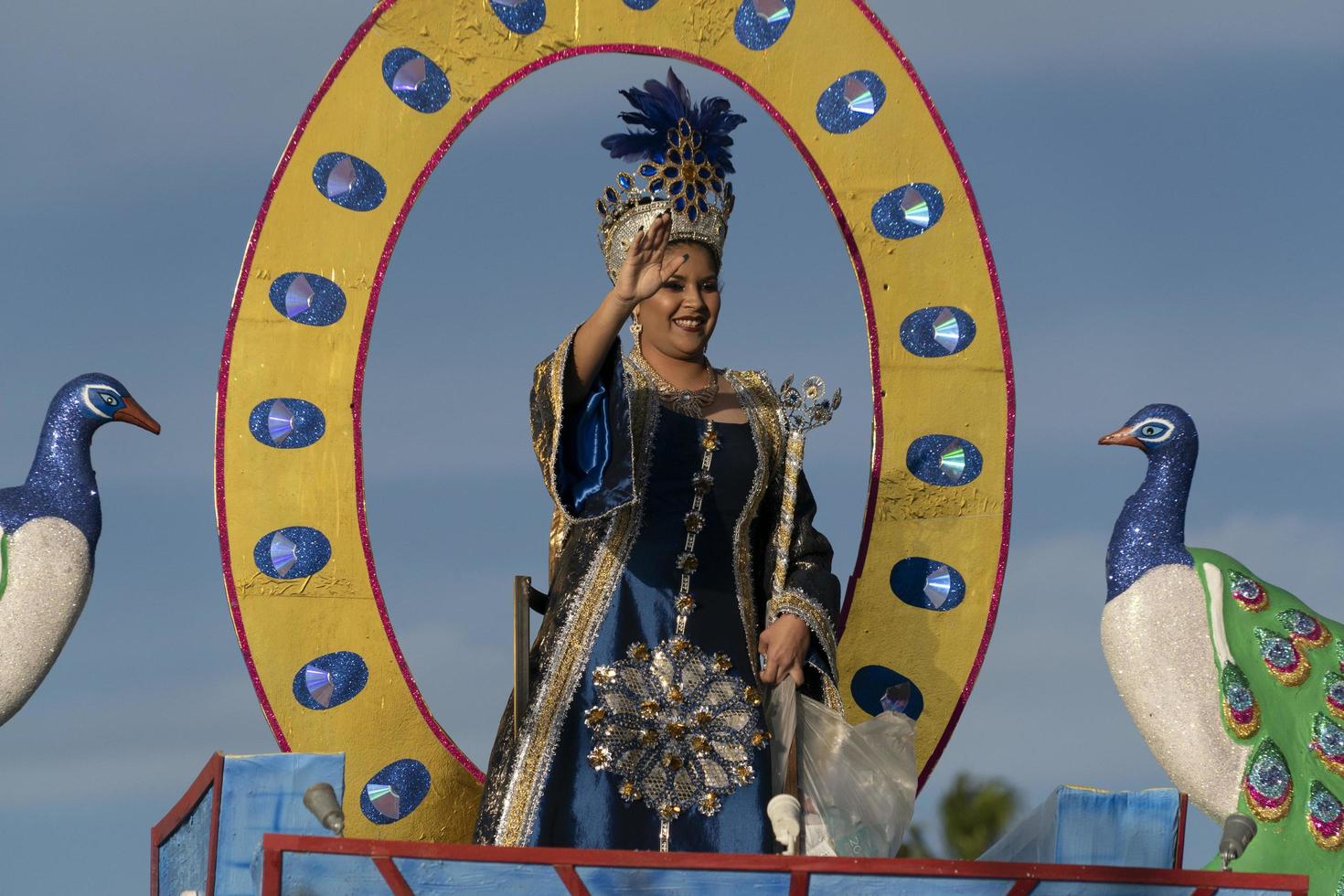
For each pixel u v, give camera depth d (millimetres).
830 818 17469
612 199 18875
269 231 19359
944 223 21016
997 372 20844
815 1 21094
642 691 17547
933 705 20172
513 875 14203
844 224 20828
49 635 17875
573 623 17797
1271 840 17609
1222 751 17875
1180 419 18797
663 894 14344
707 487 18312
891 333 20734
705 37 20734
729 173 19219
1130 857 17172
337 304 19391
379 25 19828
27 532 17953
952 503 20578
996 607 20453
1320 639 18188
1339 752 17766
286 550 19016
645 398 18453
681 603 17891
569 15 20359
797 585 18266
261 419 19125
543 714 17500
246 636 18859
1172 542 18562
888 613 20297
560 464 17531
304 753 16422
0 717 17875
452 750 19172
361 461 19266
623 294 17172
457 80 19969
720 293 18797
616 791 17172
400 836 18953
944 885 14625
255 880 14891
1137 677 18156
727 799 17266
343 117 19656
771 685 17953
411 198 19672
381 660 19109
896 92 21109
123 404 18438
